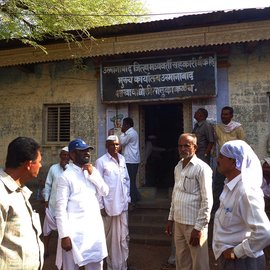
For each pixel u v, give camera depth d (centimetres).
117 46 752
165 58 787
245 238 240
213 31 688
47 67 903
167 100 796
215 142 664
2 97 939
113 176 450
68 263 339
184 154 369
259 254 242
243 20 668
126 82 816
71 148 367
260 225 223
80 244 336
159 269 494
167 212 688
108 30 730
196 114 648
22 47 811
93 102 860
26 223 221
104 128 848
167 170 1062
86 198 353
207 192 347
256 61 748
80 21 745
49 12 713
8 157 225
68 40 742
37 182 895
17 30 712
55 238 649
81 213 345
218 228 256
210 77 756
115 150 468
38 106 906
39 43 793
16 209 214
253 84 746
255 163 250
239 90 754
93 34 750
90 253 340
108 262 452
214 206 643
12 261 210
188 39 703
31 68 898
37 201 817
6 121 930
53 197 531
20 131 918
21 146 224
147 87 799
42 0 700
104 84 834
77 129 870
